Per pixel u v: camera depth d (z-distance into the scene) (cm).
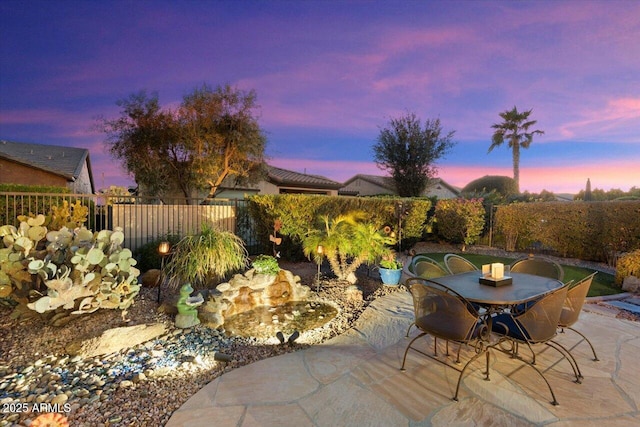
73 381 297
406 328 434
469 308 295
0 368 323
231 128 1306
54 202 772
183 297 434
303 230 843
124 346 366
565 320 330
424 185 1909
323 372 317
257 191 1720
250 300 517
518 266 465
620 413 253
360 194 2592
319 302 558
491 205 1236
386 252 675
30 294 389
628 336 402
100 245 415
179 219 944
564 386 291
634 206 864
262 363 337
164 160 1306
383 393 281
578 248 980
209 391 284
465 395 277
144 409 259
